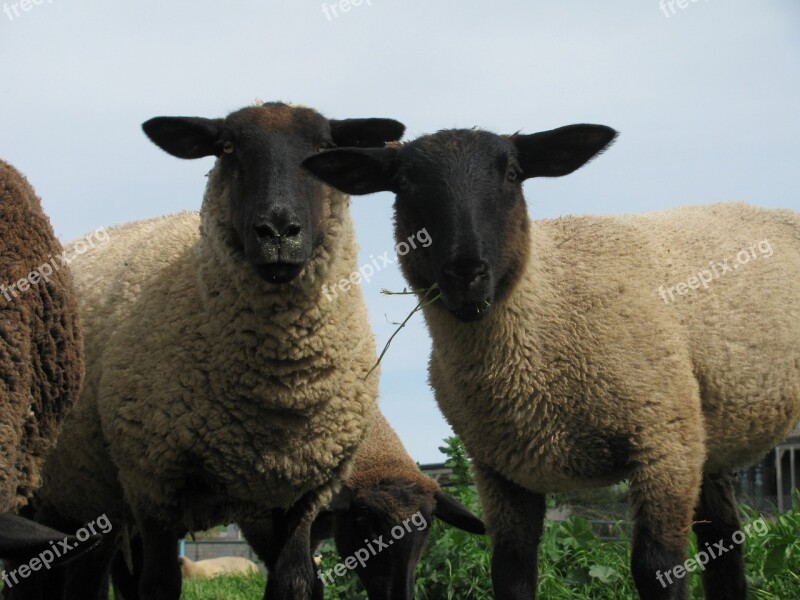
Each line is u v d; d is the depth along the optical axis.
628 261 2.77
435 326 2.72
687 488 2.64
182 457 2.59
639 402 2.64
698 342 2.77
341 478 2.71
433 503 3.21
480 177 2.61
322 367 2.62
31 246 2.29
